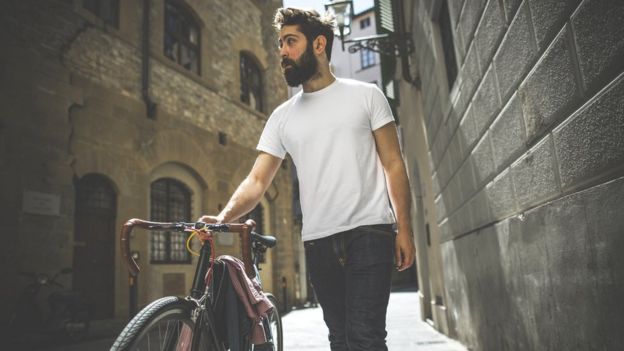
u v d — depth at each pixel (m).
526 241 2.43
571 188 1.81
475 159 3.39
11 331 5.73
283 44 1.96
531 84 2.10
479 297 3.78
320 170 1.88
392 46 6.95
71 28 7.69
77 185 7.61
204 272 2.01
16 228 6.36
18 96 6.64
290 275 14.75
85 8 8.25
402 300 13.89
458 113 3.81
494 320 3.35
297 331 7.32
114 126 8.30
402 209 1.78
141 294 8.34
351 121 1.87
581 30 1.56
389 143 1.90
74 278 7.30
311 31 1.94
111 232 8.09
